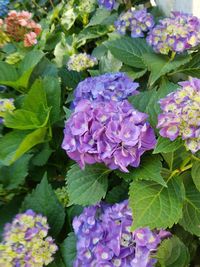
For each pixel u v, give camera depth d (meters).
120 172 0.37
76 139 0.36
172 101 0.34
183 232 0.44
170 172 0.38
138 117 0.35
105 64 0.59
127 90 0.44
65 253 0.41
